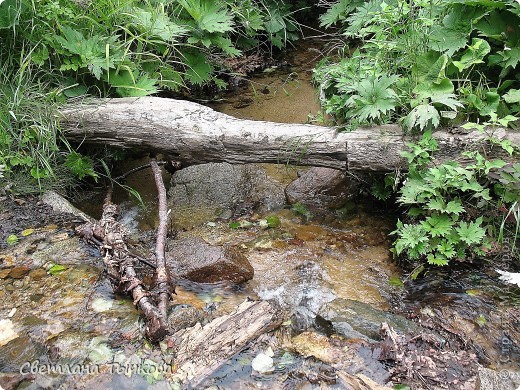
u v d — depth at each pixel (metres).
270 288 2.80
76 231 2.99
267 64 5.29
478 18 3.04
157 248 2.70
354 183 3.50
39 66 3.38
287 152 3.12
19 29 3.41
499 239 2.79
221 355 2.31
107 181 3.70
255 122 3.20
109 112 3.27
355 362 2.30
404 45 3.29
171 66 4.04
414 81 3.07
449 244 2.79
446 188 2.80
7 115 3.25
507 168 2.79
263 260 3.01
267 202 3.54
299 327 2.53
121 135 3.28
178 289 2.71
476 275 2.82
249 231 3.27
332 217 3.38
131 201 3.57
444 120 2.98
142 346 2.34
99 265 2.81
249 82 5.02
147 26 3.67
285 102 4.67
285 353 2.35
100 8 3.63
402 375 2.25
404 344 2.40
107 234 2.78
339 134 3.07
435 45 3.11
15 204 3.21
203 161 3.28
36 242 2.95
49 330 2.41
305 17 5.79
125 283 2.56
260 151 3.15
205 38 4.11
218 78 4.96
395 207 3.40
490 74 3.22
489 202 2.89
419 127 2.96
